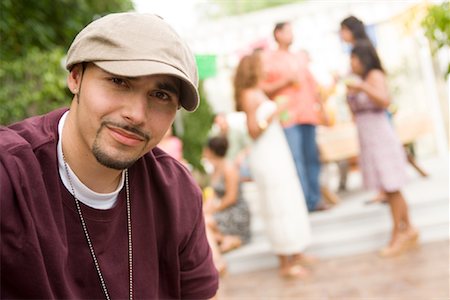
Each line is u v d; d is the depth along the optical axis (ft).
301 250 13.69
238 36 22.93
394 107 18.01
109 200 4.24
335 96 20.62
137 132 3.76
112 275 4.27
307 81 15.87
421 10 9.49
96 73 3.76
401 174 13.84
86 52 3.71
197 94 3.94
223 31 22.98
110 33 3.68
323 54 21.74
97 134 3.77
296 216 13.56
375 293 11.69
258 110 13.05
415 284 11.85
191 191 4.85
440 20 7.84
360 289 12.09
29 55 13.08
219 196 15.88
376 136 13.74
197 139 21.80
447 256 13.34
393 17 20.06
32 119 4.26
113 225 4.26
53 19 15.30
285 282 13.48
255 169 13.67
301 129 16.03
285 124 15.70
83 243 4.13
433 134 23.48
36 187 3.76
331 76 19.40
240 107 13.42
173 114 3.93
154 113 3.82
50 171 3.91
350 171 21.13
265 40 19.16
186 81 3.74
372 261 13.96
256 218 17.65
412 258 13.60
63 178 4.04
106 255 4.25
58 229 3.88
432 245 14.42
